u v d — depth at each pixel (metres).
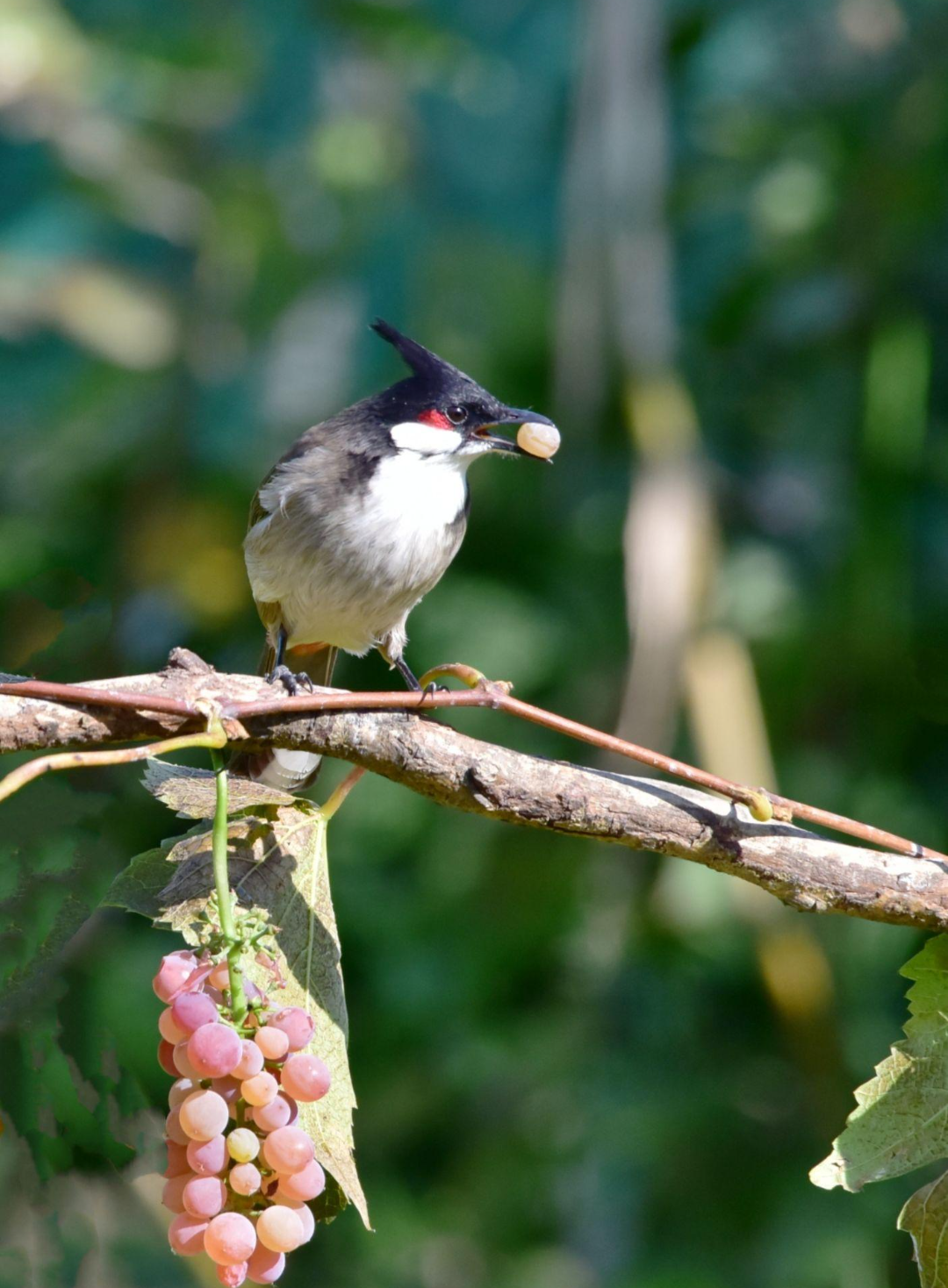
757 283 10.82
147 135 12.09
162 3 11.92
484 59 11.86
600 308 8.90
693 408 10.00
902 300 10.37
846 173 10.71
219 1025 3.14
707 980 10.10
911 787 10.09
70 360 11.98
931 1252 3.84
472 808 4.29
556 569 11.07
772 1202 9.50
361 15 11.49
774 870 4.30
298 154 11.70
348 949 10.50
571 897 10.02
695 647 8.28
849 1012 9.42
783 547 10.47
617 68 8.99
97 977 5.35
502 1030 10.20
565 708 10.69
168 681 4.29
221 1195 3.11
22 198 12.04
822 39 11.19
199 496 11.40
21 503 11.34
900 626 9.74
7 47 11.27
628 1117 9.75
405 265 11.35
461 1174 10.20
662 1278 9.32
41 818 3.94
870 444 9.78
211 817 3.84
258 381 11.48
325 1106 3.64
